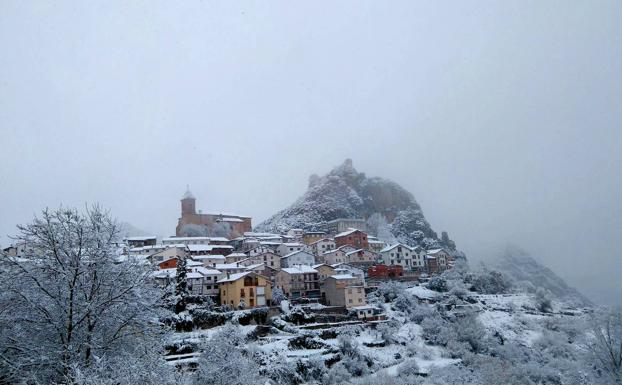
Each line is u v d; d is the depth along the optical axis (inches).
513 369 2386.8
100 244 773.3
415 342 2970.0
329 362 2365.9
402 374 2346.2
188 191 6279.5
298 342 2527.1
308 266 4089.6
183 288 2970.0
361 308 3363.7
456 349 2839.6
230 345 1214.3
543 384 2330.2
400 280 4527.6
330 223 7032.5
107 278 770.2
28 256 749.9
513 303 4001.0
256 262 4301.2
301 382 2084.2
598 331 2240.4
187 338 2346.2
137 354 748.0
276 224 7578.7
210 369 1119.6
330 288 3666.3
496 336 3157.0
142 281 810.2
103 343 737.0
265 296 3275.1
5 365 662.5
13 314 699.4
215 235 6043.3
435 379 2297.0
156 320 823.7
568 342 3026.6
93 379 594.9
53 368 684.7
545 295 4232.3
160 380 702.5
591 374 2260.1
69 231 759.7
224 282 3324.3
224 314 2768.2
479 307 3725.4
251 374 1168.8
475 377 2385.6
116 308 763.4
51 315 714.8
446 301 3791.8
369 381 2122.3
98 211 924.6
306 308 3282.5
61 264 732.7
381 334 2940.5
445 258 5777.6
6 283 701.3
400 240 7357.3
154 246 4500.5
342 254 4995.1
